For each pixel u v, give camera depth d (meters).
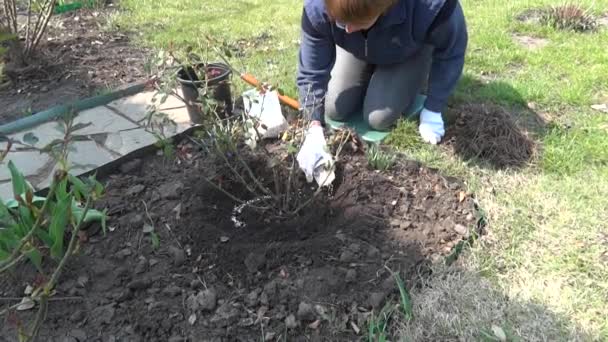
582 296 2.25
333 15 2.36
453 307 2.21
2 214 2.34
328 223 2.68
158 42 4.38
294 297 2.25
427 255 2.43
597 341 2.09
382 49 2.98
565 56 4.03
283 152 2.99
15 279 2.36
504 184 2.84
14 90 3.82
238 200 2.66
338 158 2.91
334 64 3.22
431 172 2.91
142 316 2.20
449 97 3.45
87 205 1.94
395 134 3.17
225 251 2.46
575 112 3.41
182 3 5.24
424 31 2.82
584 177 2.88
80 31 4.66
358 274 2.33
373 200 2.72
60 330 2.15
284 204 2.68
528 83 3.67
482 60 3.98
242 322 2.17
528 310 2.19
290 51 4.18
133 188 2.81
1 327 2.18
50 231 2.29
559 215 2.63
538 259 2.43
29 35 4.02
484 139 3.07
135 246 2.50
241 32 4.54
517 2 5.00
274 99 3.21
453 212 2.64
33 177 2.91
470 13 4.83
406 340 2.09
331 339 2.12
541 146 3.09
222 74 3.12
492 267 2.39
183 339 2.12
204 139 3.08
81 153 3.05
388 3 2.30
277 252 2.43
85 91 3.75
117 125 3.32
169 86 2.49
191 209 2.69
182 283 2.34
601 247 2.46
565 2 4.82
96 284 2.33
